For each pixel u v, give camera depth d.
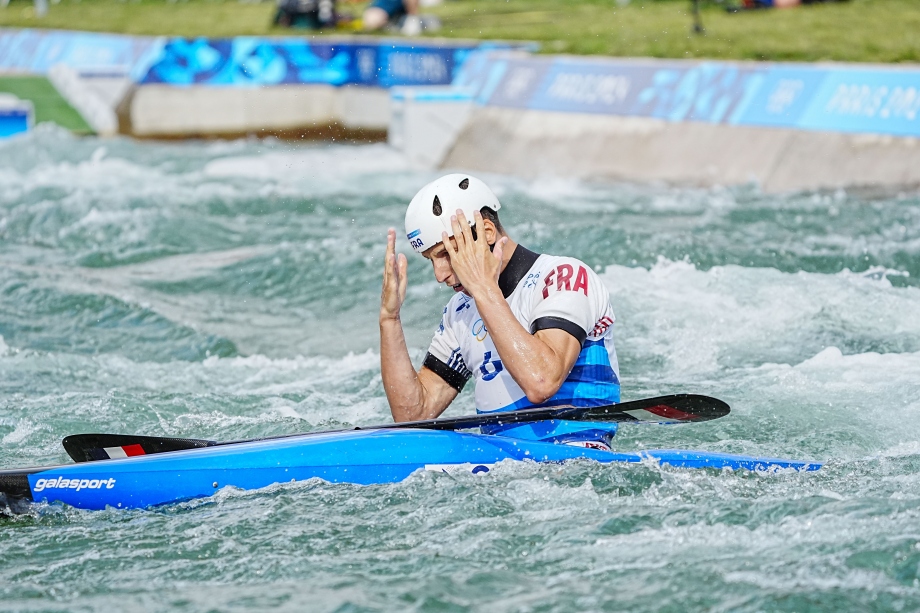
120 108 71.88
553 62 54.78
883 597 11.55
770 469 15.84
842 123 41.50
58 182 50.62
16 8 104.12
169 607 11.85
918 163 38.59
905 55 47.25
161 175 53.44
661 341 24.48
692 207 39.69
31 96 75.44
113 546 13.77
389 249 15.97
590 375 15.46
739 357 23.28
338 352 25.45
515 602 11.73
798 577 12.07
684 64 48.56
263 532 13.95
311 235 37.47
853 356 22.70
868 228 34.03
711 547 12.98
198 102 71.69
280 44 70.25
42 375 23.70
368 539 13.63
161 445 16.36
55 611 11.85
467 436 15.82
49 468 15.46
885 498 14.41
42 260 34.88
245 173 53.91
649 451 16.06
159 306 29.41
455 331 16.30
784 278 28.39
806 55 50.16
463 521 14.03
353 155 58.91
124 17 93.56
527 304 15.09
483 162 53.72
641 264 30.31
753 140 44.00
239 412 21.14
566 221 37.88
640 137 48.09
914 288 27.67
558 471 15.36
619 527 13.65
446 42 63.00
